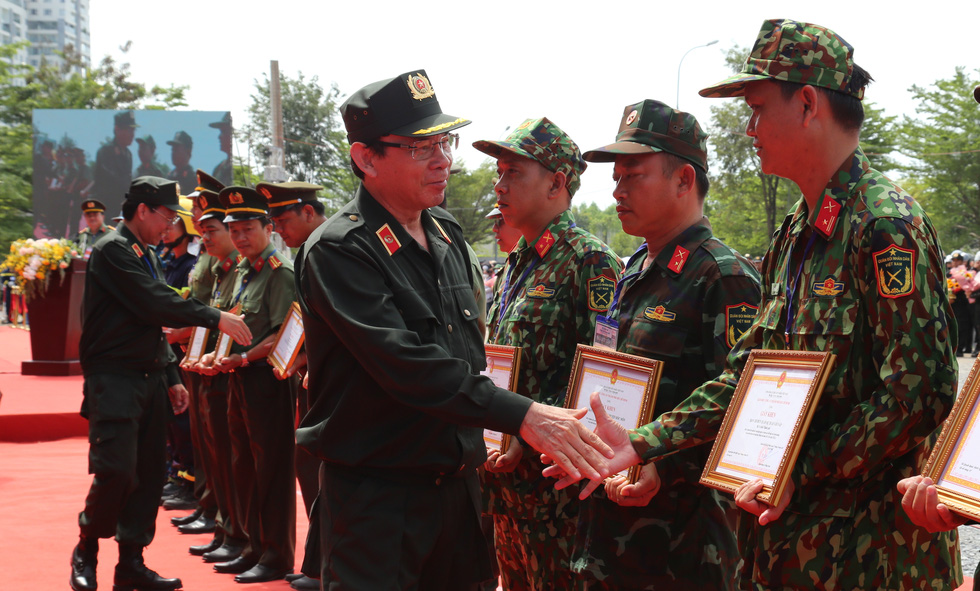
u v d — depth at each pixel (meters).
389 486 2.14
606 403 2.50
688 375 2.47
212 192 4.84
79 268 10.37
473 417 1.97
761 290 2.25
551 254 3.05
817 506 1.91
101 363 3.88
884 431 1.76
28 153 37.28
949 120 37.16
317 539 2.29
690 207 2.58
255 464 4.17
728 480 2.00
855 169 1.94
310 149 47.78
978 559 3.94
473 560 2.29
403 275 2.17
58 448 7.38
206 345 4.72
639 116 2.56
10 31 141.38
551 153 3.04
